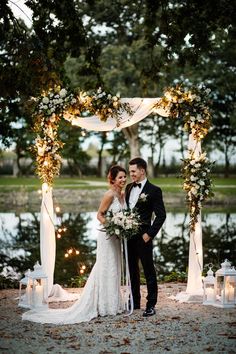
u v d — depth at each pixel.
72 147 40.69
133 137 31.81
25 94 9.48
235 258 12.55
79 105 7.61
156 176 45.06
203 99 7.73
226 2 11.39
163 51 12.89
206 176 7.57
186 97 7.73
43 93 7.76
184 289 8.57
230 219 20.52
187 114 7.67
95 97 7.64
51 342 5.38
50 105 7.55
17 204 27.00
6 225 18.80
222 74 30.39
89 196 28.08
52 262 7.79
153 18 13.05
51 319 6.29
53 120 7.60
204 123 7.73
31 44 9.45
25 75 9.43
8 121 14.53
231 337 5.43
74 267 11.70
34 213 22.95
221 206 26.97
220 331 5.71
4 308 7.09
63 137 38.41
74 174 47.22
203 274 9.33
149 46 13.48
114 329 5.91
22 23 12.34
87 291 6.56
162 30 12.38
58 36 10.92
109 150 44.38
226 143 41.44
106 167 46.75
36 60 9.34
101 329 5.92
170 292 8.29
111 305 6.62
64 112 7.62
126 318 6.45
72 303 7.54
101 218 6.74
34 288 6.95
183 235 16.58
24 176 45.16
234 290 7.02
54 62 10.90
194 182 7.58
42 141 7.62
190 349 5.06
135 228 6.40
